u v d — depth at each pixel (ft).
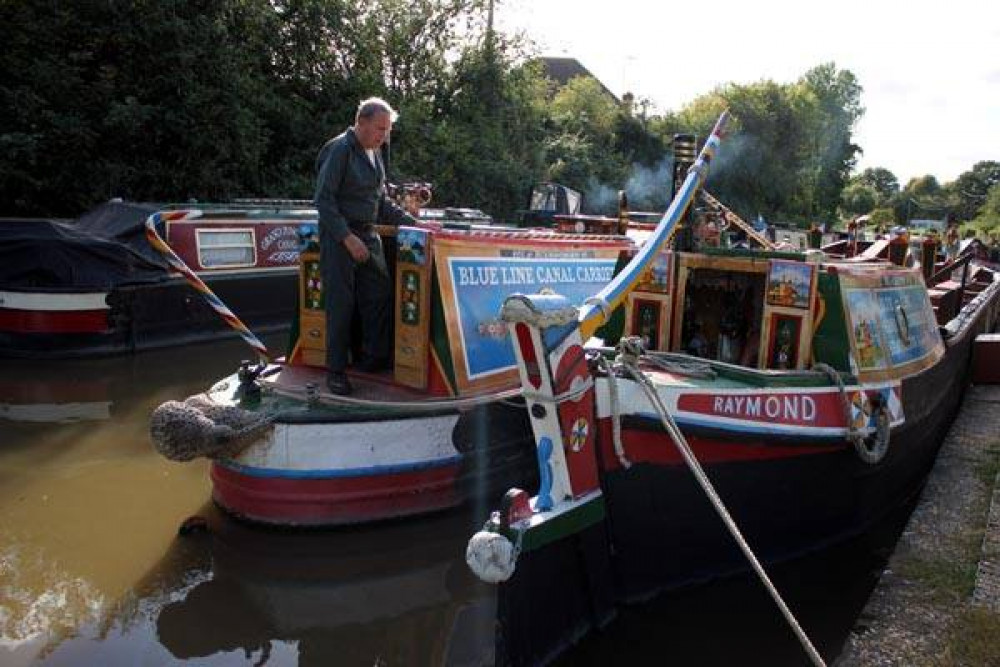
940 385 24.30
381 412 19.04
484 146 75.41
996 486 20.21
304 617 16.01
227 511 19.47
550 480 13.50
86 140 43.91
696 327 20.16
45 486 20.97
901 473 21.43
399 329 20.74
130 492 20.80
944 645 13.37
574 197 54.34
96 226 35.81
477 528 20.03
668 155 113.80
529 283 22.99
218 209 36.63
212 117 48.62
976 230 157.99
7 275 31.58
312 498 18.61
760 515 16.94
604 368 14.37
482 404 20.76
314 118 60.08
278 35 58.18
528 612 12.78
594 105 110.93
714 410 15.67
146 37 46.26
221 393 20.30
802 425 16.92
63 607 15.74
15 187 42.75
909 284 23.00
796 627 12.37
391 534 19.19
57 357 32.14
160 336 34.40
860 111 202.90
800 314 18.20
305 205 42.78
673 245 19.79
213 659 14.42
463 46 77.87
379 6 71.41
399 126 65.67
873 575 17.94
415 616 16.28
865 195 265.34
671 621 15.88
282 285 38.91
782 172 144.87
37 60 42.83
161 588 16.63
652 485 15.15
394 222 21.58
